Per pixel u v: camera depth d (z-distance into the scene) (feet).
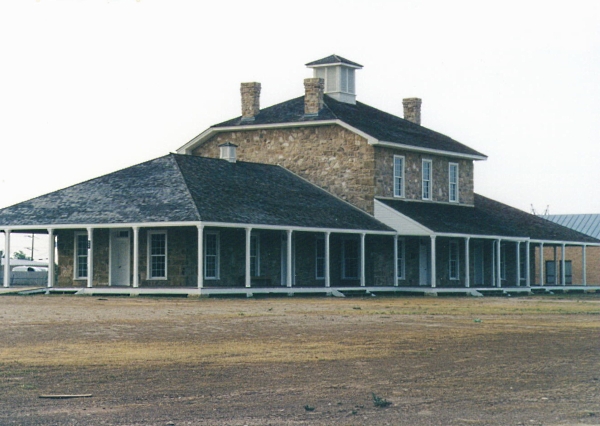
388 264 149.38
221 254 130.31
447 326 81.56
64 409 45.39
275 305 105.60
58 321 81.56
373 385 51.85
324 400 47.80
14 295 121.60
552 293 167.22
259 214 126.93
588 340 72.08
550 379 54.19
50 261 128.06
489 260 168.14
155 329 76.07
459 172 165.89
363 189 147.02
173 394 49.06
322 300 119.34
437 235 142.82
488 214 170.60
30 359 59.52
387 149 149.28
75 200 130.52
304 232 140.56
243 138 157.69
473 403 47.29
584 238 184.03
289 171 152.46
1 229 129.08
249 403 46.98
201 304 104.94
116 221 121.80
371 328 78.84
